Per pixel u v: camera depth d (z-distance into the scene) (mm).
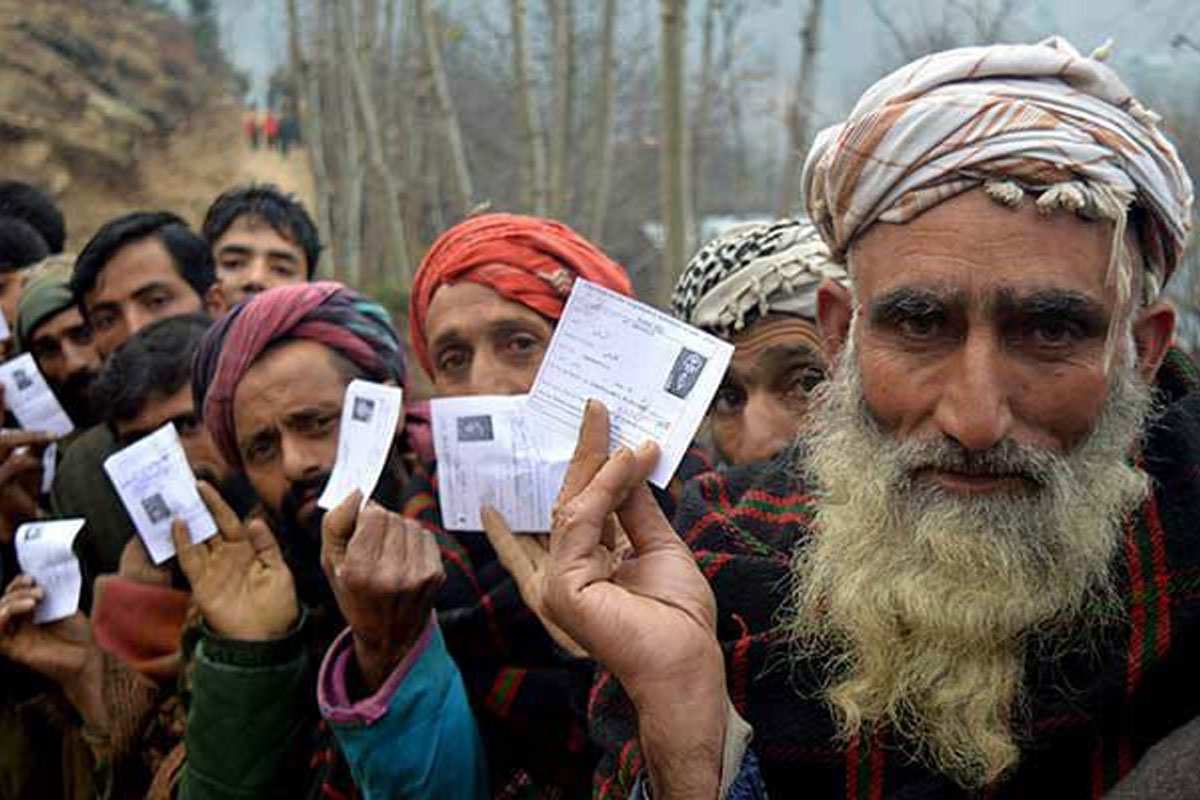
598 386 1292
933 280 1098
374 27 10570
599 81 5777
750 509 1411
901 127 1115
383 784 1511
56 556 2072
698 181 5715
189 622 1874
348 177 11250
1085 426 1108
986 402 1081
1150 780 900
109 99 18391
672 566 1224
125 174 17500
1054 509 1101
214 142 19938
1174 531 1144
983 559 1104
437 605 1740
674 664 1145
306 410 1894
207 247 3064
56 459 2807
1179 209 1153
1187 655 1115
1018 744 1130
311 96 11594
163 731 1994
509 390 1869
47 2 18656
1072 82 1135
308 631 1845
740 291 1869
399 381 2035
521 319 1873
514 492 1628
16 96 16656
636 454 1235
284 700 1735
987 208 1086
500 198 9977
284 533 1947
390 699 1508
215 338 2002
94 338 3006
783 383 1864
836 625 1215
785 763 1234
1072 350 1096
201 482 1843
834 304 1354
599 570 1201
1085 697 1114
